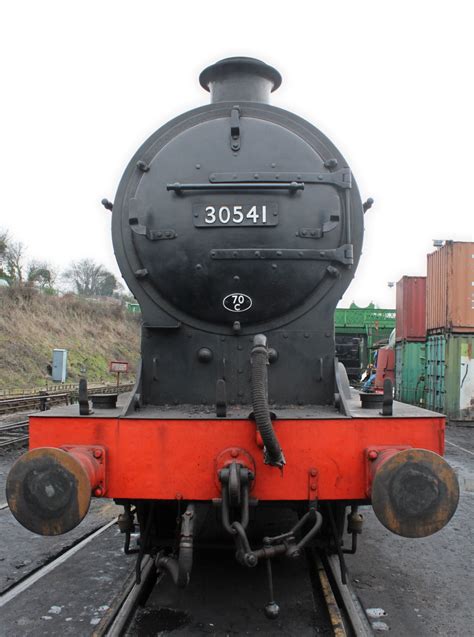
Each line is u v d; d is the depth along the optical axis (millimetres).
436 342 14391
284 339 3791
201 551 4660
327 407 3709
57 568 4352
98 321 29125
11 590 3969
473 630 3422
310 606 3652
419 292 16234
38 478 2850
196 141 3822
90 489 2859
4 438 10211
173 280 3719
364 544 5039
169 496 3150
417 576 4293
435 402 14375
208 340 3799
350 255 3721
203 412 3477
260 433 2881
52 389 17578
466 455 9641
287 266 3693
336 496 3137
